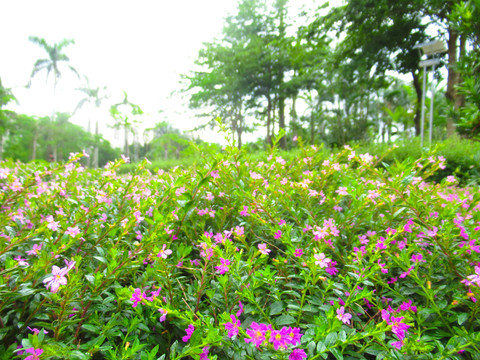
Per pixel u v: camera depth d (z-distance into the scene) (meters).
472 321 1.13
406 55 18.55
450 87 14.84
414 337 0.99
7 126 35.16
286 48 26.59
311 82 26.16
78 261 1.05
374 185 1.74
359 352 1.02
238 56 26.17
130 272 1.22
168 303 1.14
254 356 0.97
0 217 1.49
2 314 1.14
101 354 1.05
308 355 0.95
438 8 14.89
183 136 46.31
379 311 1.16
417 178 1.71
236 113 32.59
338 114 27.94
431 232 1.26
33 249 1.28
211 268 1.41
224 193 1.80
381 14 16.09
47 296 0.97
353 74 21.11
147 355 0.94
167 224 1.42
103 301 1.11
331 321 0.97
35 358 0.81
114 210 1.84
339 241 1.56
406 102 33.22
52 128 45.34
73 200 1.70
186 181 1.73
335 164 1.98
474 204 1.63
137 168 2.01
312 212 1.65
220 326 0.98
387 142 8.87
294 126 33.75
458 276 1.24
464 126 4.21
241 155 1.82
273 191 1.69
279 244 1.65
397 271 1.44
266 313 1.17
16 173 2.37
